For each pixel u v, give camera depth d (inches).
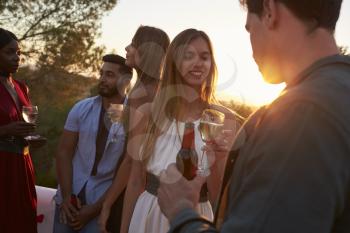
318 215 33.0
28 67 481.7
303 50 39.3
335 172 33.3
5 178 141.3
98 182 131.3
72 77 484.1
